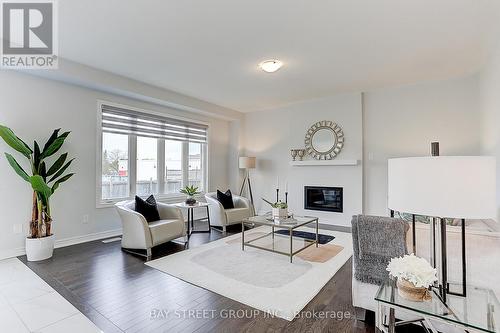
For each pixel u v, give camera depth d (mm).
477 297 1434
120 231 4441
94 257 3262
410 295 1366
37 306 2129
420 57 3475
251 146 6648
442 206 1196
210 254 3387
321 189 5520
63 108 3777
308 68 3836
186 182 5711
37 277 2670
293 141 5871
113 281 2584
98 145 4160
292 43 3074
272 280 2609
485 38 2967
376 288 1921
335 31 2805
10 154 3215
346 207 5184
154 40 3008
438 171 1212
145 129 4895
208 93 5074
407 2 2312
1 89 3244
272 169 6297
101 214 4195
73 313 2031
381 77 4238
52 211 3658
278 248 3396
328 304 2178
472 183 1172
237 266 2971
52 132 3660
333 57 3459
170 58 3486
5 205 3250
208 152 6168
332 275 2736
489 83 3479
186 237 4094
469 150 4168
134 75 4090
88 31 2811
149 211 3768
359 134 5055
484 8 2389
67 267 2936
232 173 6684
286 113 6086
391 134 4824
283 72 3996
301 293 2354
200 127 6020
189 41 3027
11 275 2717
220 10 2432
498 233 1718
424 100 4523
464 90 4207
